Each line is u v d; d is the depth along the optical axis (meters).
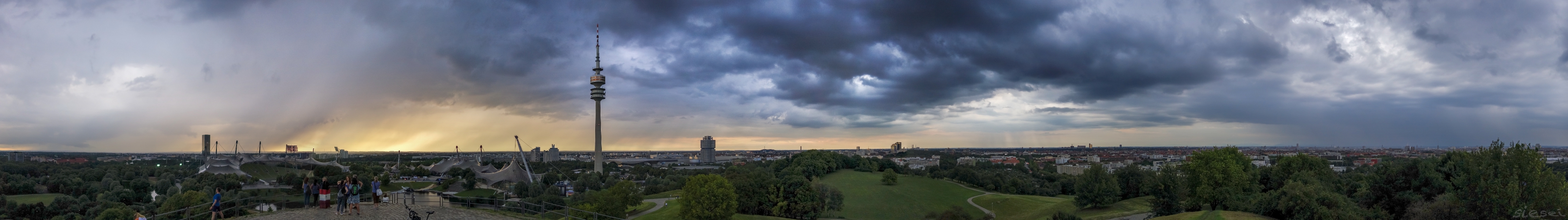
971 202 174.00
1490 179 65.00
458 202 51.94
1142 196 144.00
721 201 100.75
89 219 115.75
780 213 124.81
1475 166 67.38
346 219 39.44
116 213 104.44
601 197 120.81
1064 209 140.25
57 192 168.00
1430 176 78.75
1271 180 99.25
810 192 127.19
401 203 47.09
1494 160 66.25
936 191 197.12
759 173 151.25
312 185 46.25
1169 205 99.56
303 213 41.25
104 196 143.62
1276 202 77.50
